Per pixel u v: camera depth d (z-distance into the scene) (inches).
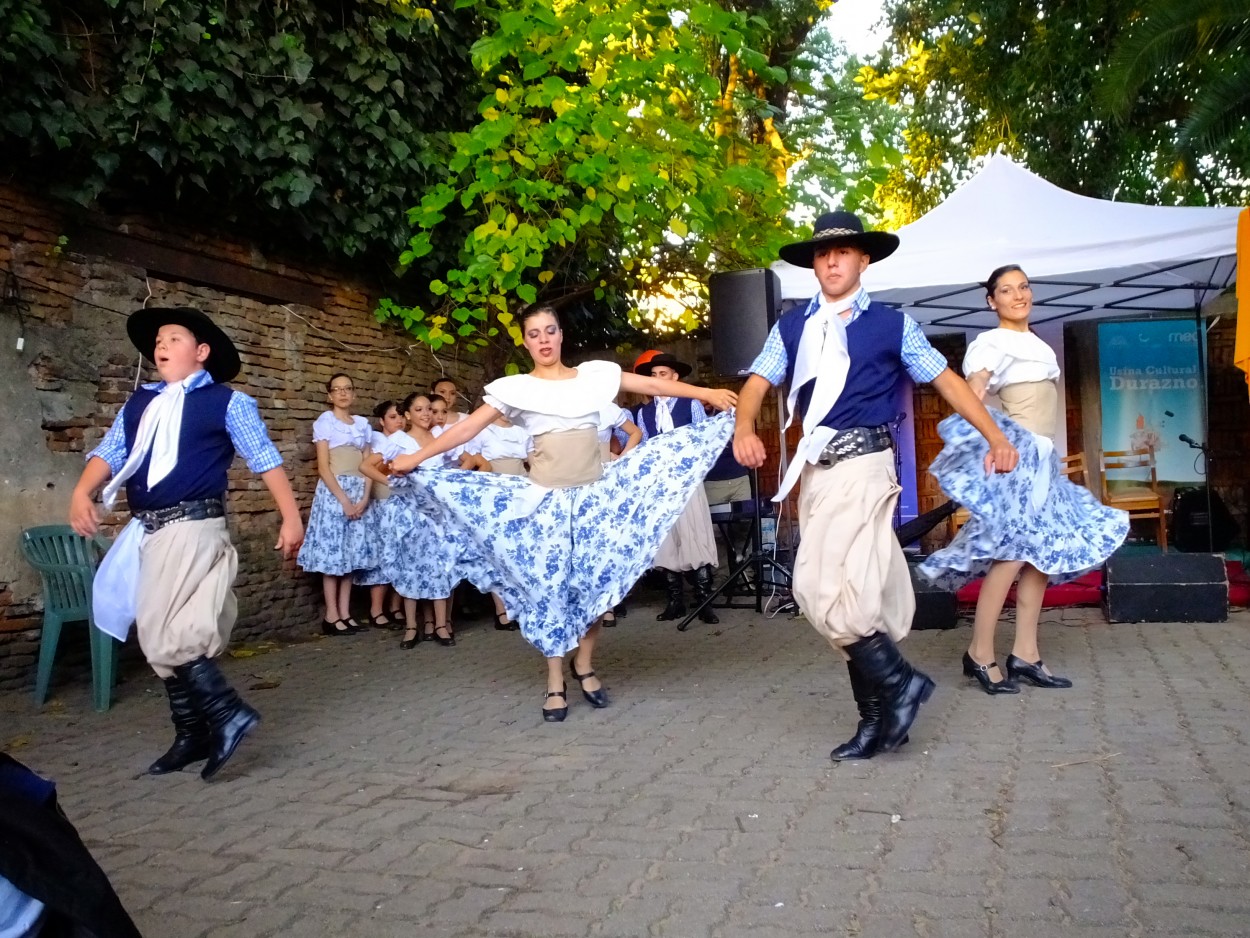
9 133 220.5
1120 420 397.7
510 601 194.7
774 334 160.1
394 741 179.0
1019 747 155.0
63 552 236.8
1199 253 264.7
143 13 245.6
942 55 550.0
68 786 160.1
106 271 254.1
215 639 156.8
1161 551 367.9
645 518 193.0
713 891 109.9
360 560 305.6
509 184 315.6
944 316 391.2
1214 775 136.8
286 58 277.1
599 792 144.9
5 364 229.9
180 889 117.3
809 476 152.8
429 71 337.7
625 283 419.2
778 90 439.2
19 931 60.2
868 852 118.0
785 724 176.1
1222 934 94.0
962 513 421.1
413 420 301.4
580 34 305.9
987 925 98.3
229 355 172.2
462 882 116.0
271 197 277.6
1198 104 356.5
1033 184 295.3
